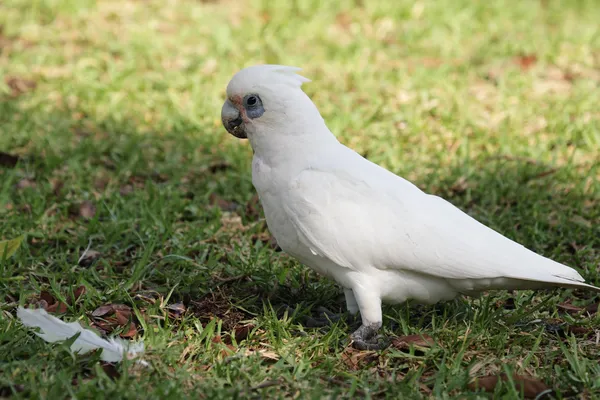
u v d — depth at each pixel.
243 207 9.39
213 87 12.80
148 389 5.60
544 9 17.30
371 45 14.70
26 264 7.69
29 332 6.28
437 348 6.24
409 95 12.55
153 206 9.01
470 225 6.27
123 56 13.95
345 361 6.18
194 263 7.85
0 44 14.28
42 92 12.53
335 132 11.27
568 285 6.08
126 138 11.16
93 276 7.52
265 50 14.50
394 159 10.52
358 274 6.24
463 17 16.00
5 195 9.09
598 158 10.55
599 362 6.20
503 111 12.04
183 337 6.45
